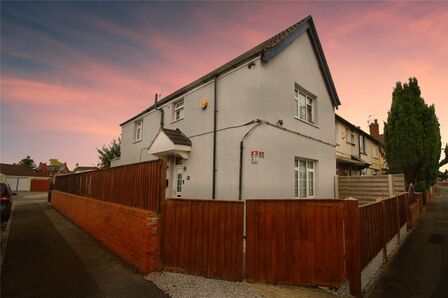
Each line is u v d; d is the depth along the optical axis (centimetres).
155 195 559
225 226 498
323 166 1198
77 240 821
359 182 1210
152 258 525
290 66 1018
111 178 790
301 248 459
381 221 614
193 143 1058
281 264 466
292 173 967
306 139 1081
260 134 838
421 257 645
